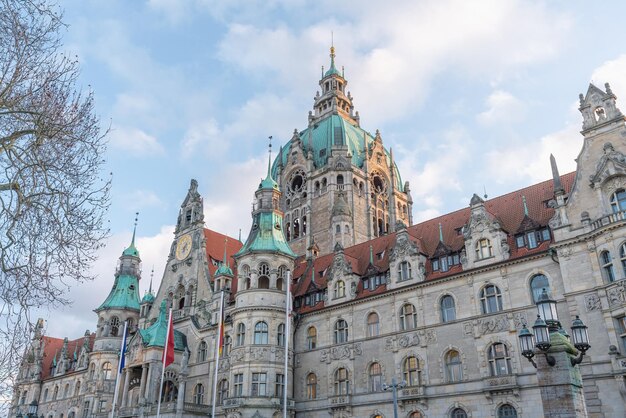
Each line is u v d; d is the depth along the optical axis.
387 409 57.66
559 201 51.75
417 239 66.00
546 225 53.91
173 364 76.69
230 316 74.56
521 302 52.06
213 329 76.62
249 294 70.62
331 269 70.19
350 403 60.56
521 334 26.06
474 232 57.88
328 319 67.62
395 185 119.50
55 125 21.42
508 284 53.50
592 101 53.03
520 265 53.31
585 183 50.91
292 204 112.50
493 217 57.88
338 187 107.19
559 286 50.19
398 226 64.94
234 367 67.81
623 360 42.72
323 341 67.19
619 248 45.97
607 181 49.47
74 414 101.75
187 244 90.12
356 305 65.31
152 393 73.38
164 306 82.75
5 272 20.92
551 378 25.12
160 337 77.56
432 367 56.09
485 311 54.50
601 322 45.66
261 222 77.25
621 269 45.34
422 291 59.78
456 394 53.12
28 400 114.94
